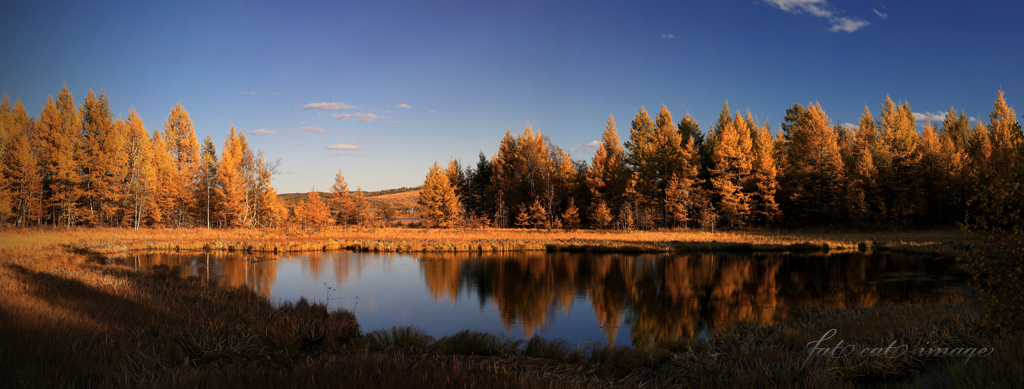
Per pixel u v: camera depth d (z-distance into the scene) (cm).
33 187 4331
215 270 2369
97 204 4994
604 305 1608
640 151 5431
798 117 5784
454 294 1800
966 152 4738
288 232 4325
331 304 1605
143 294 1268
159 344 774
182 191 5278
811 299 1633
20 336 695
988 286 597
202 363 705
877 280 1977
